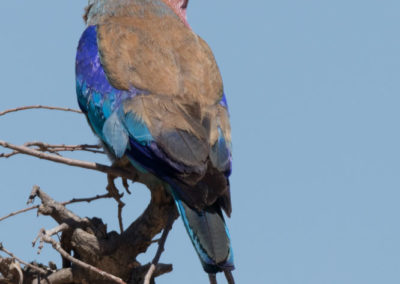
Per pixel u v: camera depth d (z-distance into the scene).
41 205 12.26
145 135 12.09
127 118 12.48
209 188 11.35
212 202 11.17
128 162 12.87
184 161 11.60
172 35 14.02
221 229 11.11
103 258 11.87
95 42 14.39
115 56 13.54
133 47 13.59
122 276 12.03
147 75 13.01
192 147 11.77
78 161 11.75
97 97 13.55
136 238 11.96
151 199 12.06
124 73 13.17
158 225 11.98
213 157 11.89
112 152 12.85
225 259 10.77
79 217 12.23
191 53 13.56
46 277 12.16
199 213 11.19
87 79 13.98
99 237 11.95
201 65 13.41
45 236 10.88
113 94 13.09
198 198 11.20
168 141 11.85
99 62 13.92
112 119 12.75
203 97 12.83
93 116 13.66
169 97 12.59
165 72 13.05
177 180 11.46
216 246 10.89
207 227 11.06
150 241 12.06
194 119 12.24
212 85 13.19
